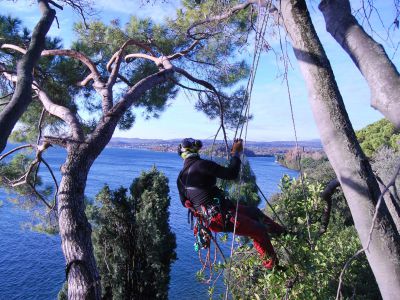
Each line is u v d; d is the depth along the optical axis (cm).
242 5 489
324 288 399
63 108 550
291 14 228
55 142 475
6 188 1111
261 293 421
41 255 3008
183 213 4259
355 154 195
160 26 841
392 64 177
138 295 1686
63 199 437
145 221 1655
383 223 182
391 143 2612
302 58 221
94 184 6962
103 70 930
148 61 920
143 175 1753
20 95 190
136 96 527
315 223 411
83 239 426
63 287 1694
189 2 750
